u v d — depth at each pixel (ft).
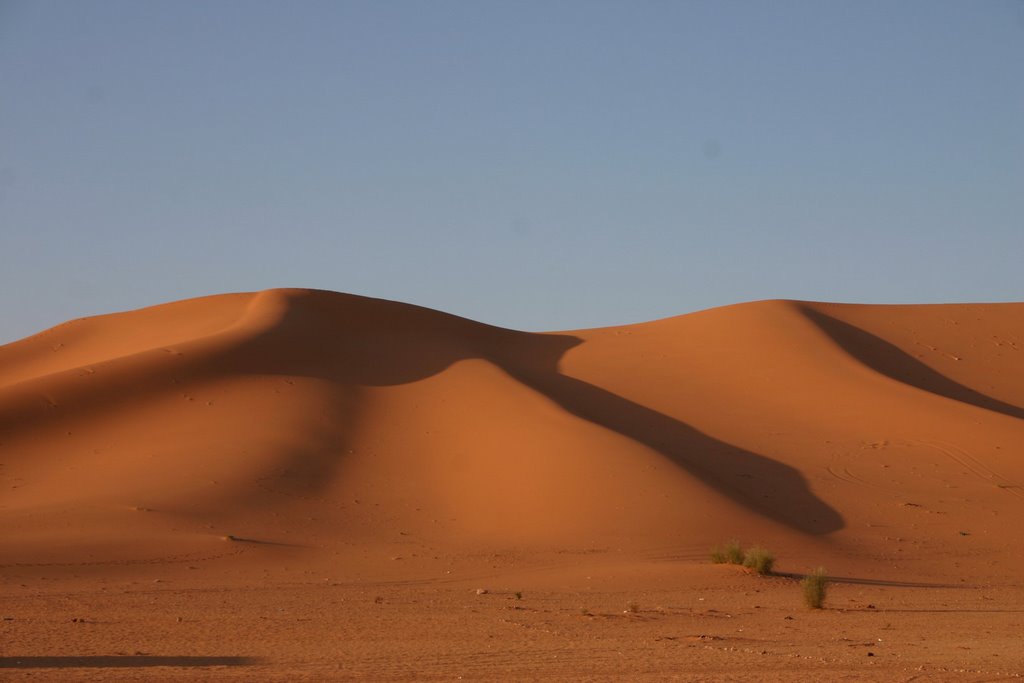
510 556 112.78
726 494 136.77
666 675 44.19
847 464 160.86
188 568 100.78
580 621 68.54
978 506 143.95
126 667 45.55
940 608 81.30
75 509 119.34
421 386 176.76
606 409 182.80
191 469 135.64
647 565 107.76
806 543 123.75
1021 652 54.24
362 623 65.36
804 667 47.26
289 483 135.13
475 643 56.24
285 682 41.34
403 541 119.44
